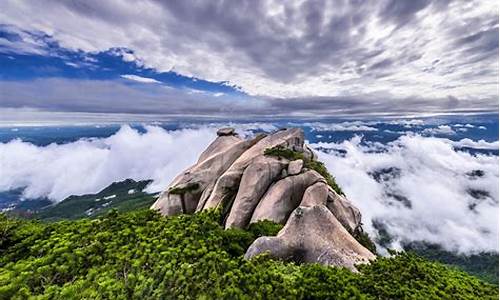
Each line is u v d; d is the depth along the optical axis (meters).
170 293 11.56
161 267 12.96
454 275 14.28
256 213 24.30
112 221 19.12
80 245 15.59
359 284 12.12
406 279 13.12
